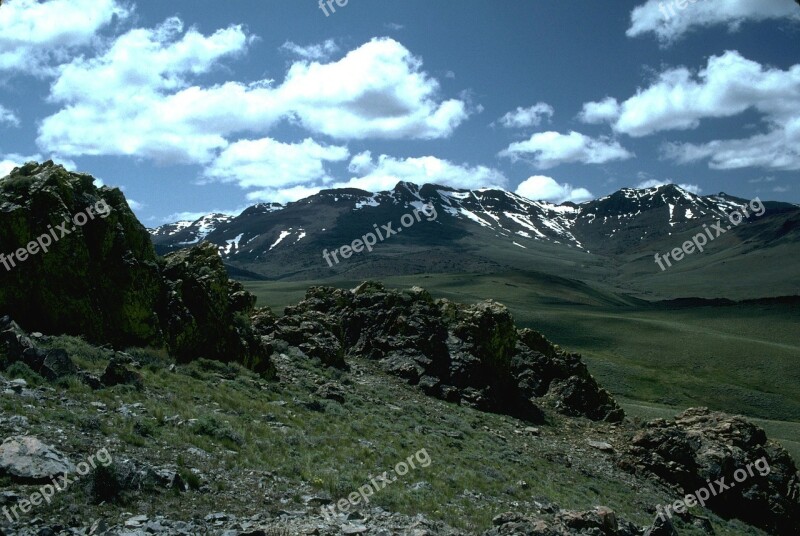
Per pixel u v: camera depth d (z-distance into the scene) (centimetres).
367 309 5547
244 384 3141
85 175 3188
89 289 2856
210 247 3862
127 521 1372
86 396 2123
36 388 2059
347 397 3719
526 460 3538
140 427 1975
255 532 1423
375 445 2769
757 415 13788
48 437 1684
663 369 17675
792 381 16750
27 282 2720
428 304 5603
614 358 18425
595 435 4859
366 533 1619
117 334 2930
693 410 5738
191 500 1591
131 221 3266
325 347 4544
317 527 1580
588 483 3416
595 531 2041
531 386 5753
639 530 2373
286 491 1844
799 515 4675
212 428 2184
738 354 18850
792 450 8169
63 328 2748
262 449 2209
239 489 1762
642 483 3988
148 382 2541
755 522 4431
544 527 1892
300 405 3161
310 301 5669
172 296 3281
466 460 3009
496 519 2014
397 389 4412
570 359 6322
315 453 2345
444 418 3988
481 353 5159
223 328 3459
